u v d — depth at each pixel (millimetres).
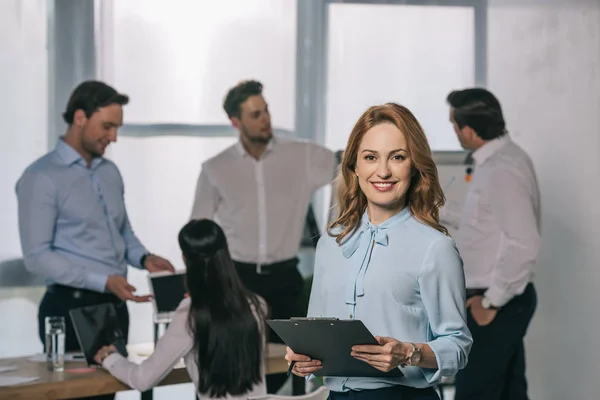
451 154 6047
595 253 6766
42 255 5023
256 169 6211
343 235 2711
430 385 2602
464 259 5102
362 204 2729
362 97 6812
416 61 6863
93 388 4059
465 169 6031
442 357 2490
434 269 2564
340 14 6770
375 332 2609
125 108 6375
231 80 6562
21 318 6031
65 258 5043
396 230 2641
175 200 6441
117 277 5004
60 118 6219
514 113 6840
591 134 6789
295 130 6719
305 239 6332
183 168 6453
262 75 6633
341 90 6781
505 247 4910
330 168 6352
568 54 6816
